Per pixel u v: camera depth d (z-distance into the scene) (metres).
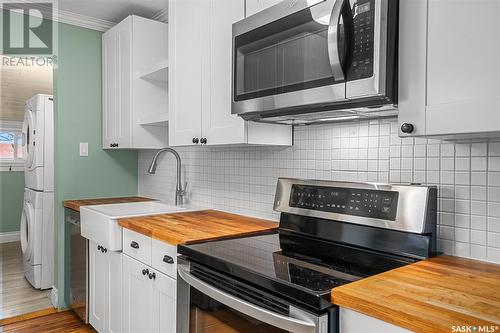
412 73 1.08
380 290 0.92
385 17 1.09
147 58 2.78
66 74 2.93
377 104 1.18
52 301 3.04
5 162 5.08
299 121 1.68
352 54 1.14
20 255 4.53
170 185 2.88
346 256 1.31
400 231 1.30
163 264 1.64
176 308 1.54
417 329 0.75
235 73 1.60
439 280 1.01
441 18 1.01
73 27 2.96
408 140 1.43
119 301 2.08
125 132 2.78
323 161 1.75
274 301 1.04
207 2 1.94
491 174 1.22
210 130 1.91
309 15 1.28
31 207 3.36
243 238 1.62
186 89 2.10
